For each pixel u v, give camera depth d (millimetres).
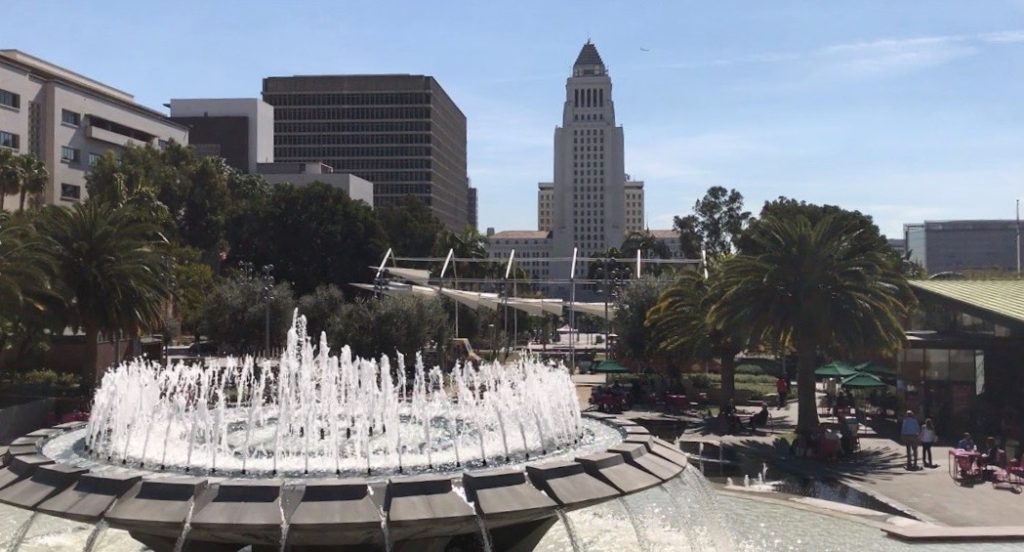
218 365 55938
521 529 12836
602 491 11922
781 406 44188
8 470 12523
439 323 56906
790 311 31750
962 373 32688
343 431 16438
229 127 134500
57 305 38281
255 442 15180
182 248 73062
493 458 12734
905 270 82062
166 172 87438
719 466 27469
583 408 42719
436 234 112188
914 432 26250
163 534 10656
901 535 17641
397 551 11328
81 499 10891
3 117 70750
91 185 75688
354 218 83500
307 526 10219
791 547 17031
